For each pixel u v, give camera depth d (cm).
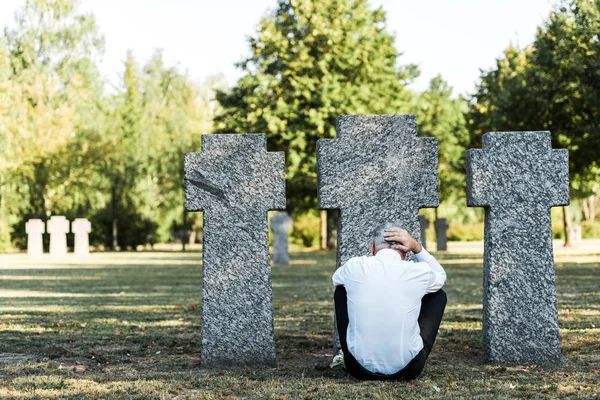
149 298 1456
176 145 5509
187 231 6419
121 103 6406
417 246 614
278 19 4094
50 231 3750
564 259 2936
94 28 5534
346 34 3856
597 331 882
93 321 1045
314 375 644
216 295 692
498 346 696
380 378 597
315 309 1211
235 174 695
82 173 5038
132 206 5138
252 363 692
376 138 701
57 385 591
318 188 699
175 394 557
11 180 4928
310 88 3794
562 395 546
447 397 538
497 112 2955
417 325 595
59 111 4862
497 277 700
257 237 695
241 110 4003
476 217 6931
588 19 2638
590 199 6444
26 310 1207
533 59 2873
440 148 5178
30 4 5347
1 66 5003
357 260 604
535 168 705
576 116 2756
